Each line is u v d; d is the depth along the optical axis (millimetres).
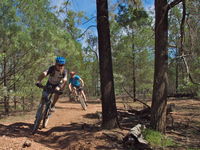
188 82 6086
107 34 5617
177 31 8641
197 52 6039
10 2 8172
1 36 8125
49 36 9008
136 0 6836
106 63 5570
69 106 12672
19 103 10547
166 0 5117
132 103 14867
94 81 24828
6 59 9023
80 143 4680
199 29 6023
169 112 6695
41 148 4281
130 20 6746
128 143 4457
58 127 6281
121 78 16172
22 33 8211
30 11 8750
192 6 5898
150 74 18156
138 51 16562
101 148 4402
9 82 9695
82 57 18422
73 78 10867
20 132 5766
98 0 5645
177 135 5355
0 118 8547
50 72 6004
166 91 5191
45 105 6227
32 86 9930
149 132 4836
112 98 5566
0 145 4137
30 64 9531
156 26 5188
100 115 7973
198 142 4836
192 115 8297
